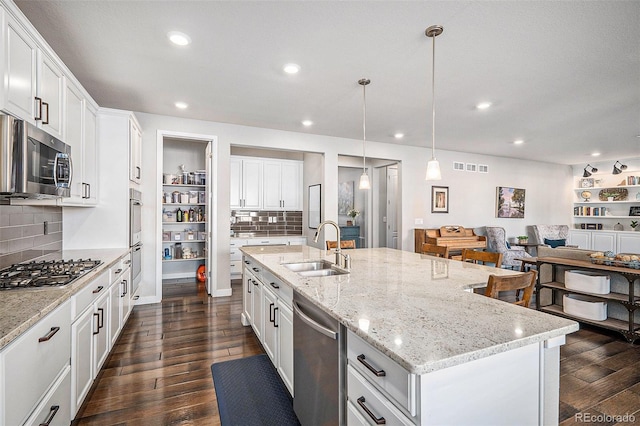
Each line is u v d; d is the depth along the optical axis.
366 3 1.88
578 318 3.41
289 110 3.87
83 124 2.67
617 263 3.27
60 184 1.97
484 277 2.00
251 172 6.11
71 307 1.66
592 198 7.82
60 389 1.52
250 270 3.04
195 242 5.61
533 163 7.47
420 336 1.06
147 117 4.05
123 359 2.57
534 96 3.35
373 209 7.23
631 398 2.10
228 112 3.96
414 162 6.02
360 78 2.94
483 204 6.77
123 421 1.83
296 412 1.78
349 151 5.38
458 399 0.96
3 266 2.02
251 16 2.01
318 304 1.43
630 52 2.42
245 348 2.79
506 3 1.86
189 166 5.62
